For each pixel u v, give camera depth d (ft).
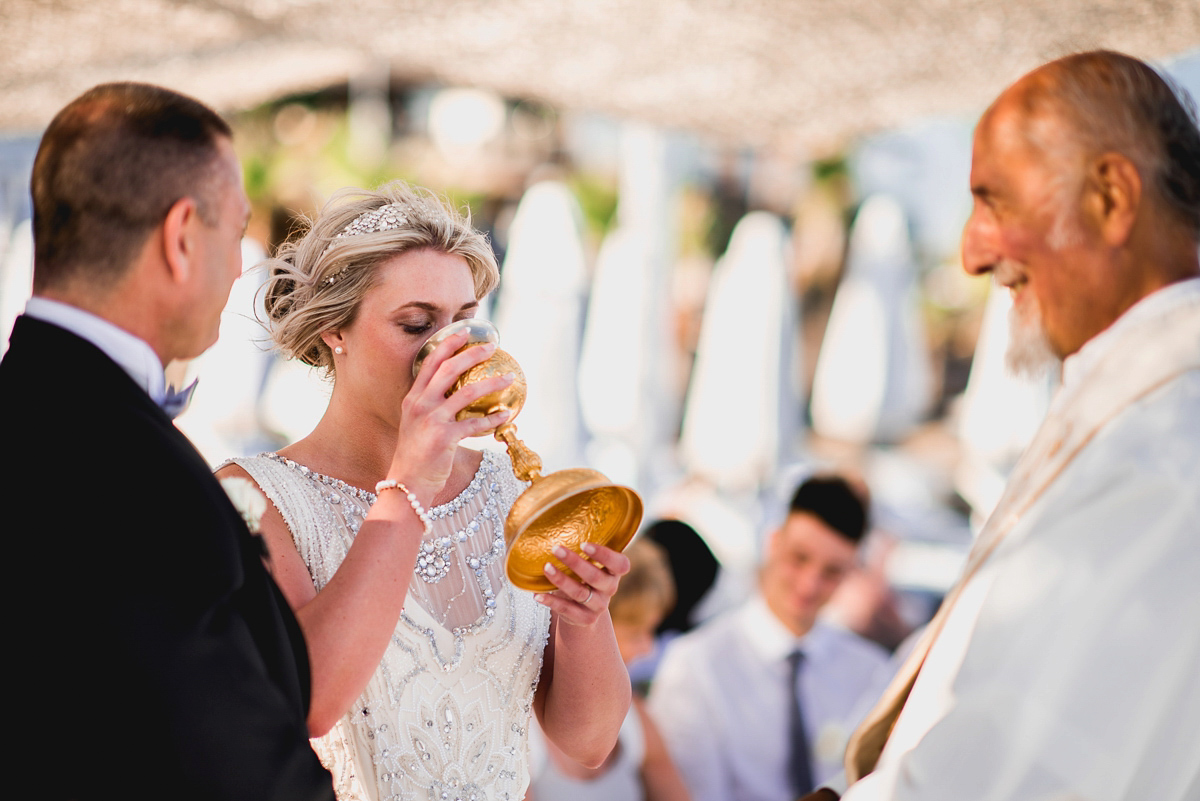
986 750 4.34
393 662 5.37
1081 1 11.96
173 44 14.01
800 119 17.72
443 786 5.40
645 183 20.06
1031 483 4.81
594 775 10.38
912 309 25.79
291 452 5.70
